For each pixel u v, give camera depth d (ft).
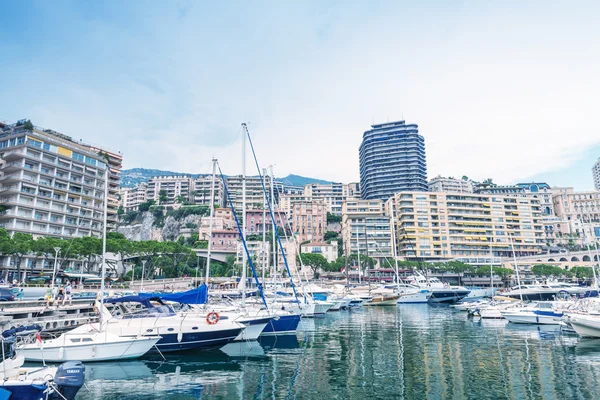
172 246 337.11
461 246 520.42
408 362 84.58
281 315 120.57
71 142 401.49
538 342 107.65
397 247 545.85
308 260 414.62
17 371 52.08
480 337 117.60
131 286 264.11
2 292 137.69
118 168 490.08
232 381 70.90
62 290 146.51
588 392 62.54
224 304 139.23
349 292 271.69
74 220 360.28
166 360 86.58
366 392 63.62
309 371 77.51
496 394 62.13
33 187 331.57
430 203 527.81
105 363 81.97
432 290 263.49
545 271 421.59
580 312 113.91
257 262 353.10
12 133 360.28
